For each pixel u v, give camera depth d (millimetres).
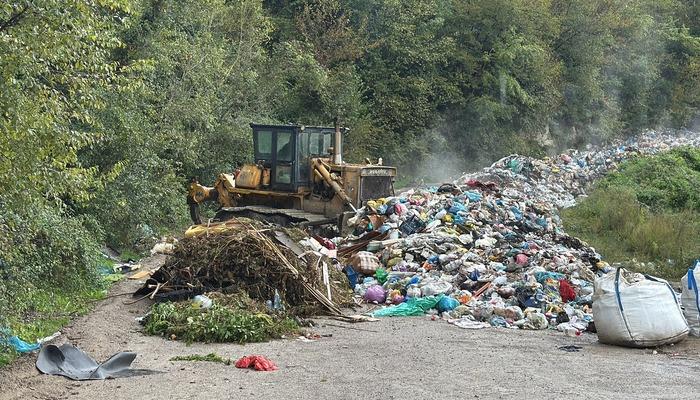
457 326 16062
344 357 13039
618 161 44562
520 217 24609
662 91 68312
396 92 49312
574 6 59656
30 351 12656
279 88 39750
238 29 37375
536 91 55625
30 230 12812
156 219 26141
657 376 11844
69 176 11766
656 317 14016
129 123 23016
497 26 53438
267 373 11812
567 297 17547
